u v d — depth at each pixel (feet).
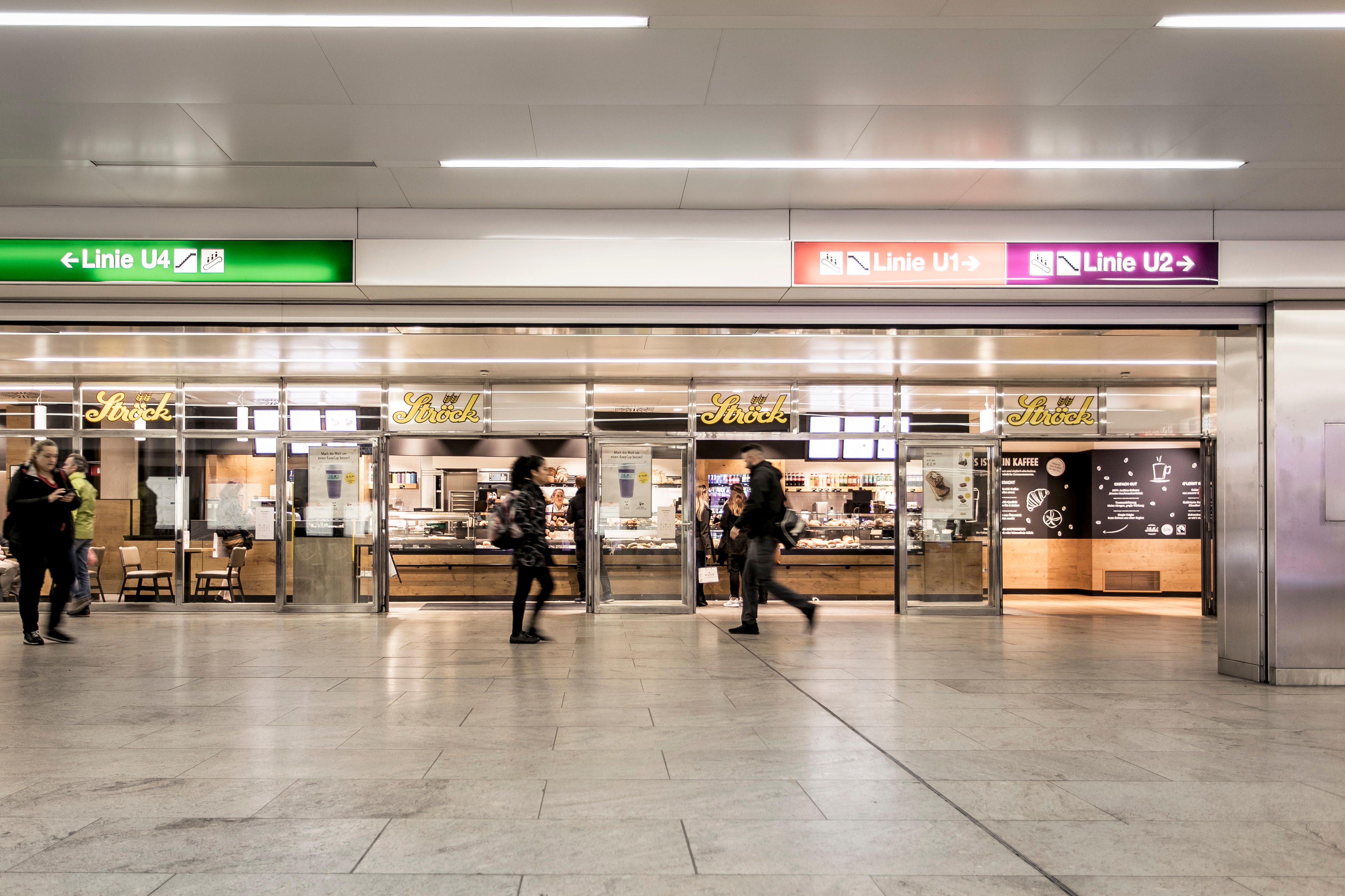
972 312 22.40
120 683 20.45
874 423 39.55
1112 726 16.26
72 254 20.34
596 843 10.18
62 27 12.67
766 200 20.31
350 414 38.45
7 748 14.43
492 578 43.11
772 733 15.48
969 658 24.71
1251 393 22.27
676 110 15.53
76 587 35.14
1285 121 16.05
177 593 37.86
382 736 15.24
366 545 37.37
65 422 38.45
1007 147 17.29
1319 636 21.16
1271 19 12.56
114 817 11.01
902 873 9.37
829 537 47.06
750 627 29.73
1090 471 49.57
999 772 13.12
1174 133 16.60
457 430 38.60
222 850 9.93
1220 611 22.80
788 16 12.43
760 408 39.22
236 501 38.50
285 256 20.51
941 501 38.58
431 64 13.83
